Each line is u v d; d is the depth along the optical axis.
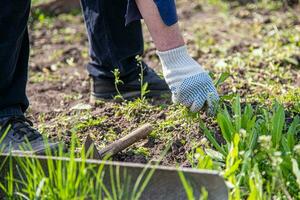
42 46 6.15
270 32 5.76
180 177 2.79
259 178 2.87
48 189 2.78
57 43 6.22
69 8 7.11
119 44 4.02
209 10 6.91
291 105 3.84
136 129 3.61
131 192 2.86
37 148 3.30
